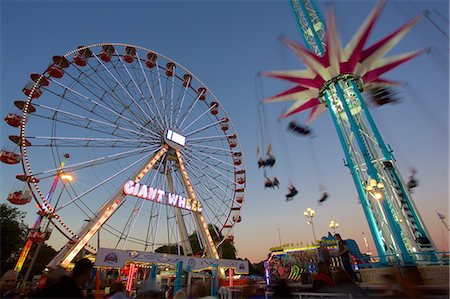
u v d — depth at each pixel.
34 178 20.95
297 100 21.78
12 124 20.92
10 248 38.78
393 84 18.69
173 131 30.55
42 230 22.09
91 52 25.75
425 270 9.62
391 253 12.56
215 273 18.92
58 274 3.77
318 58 17.31
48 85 23.25
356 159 15.36
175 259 17.58
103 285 14.72
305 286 8.73
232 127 37.38
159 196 26.12
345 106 16.16
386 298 6.23
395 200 13.20
